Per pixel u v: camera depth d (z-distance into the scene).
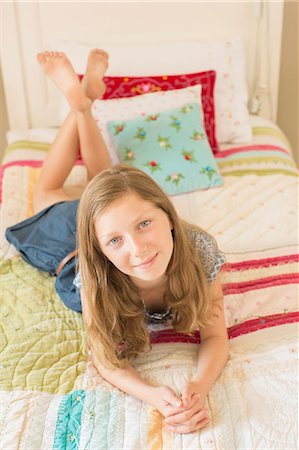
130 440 1.12
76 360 1.34
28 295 1.53
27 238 1.64
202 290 1.32
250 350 1.35
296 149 2.75
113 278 1.30
